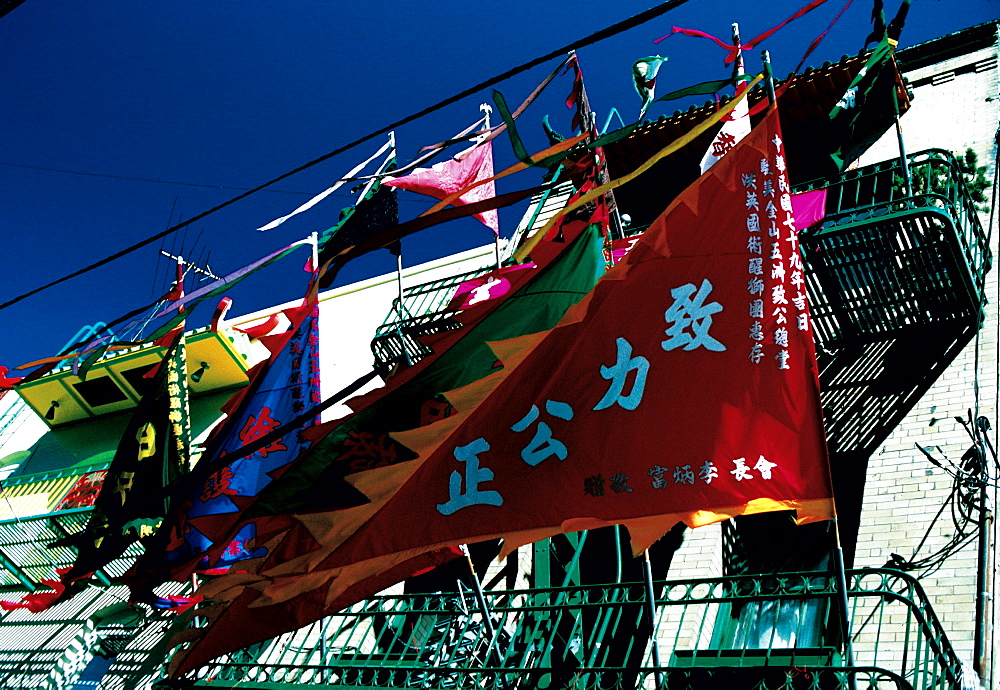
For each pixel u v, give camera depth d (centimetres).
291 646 1178
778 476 599
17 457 1889
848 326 1108
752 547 1036
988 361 998
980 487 884
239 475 1075
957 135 1214
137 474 1175
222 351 1664
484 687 938
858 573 789
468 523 670
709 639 943
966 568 845
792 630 909
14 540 1575
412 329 1235
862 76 1137
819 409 610
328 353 1617
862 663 831
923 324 1071
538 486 657
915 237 966
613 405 659
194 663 814
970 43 1330
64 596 1177
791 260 661
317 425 1046
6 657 1442
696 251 684
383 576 811
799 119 1266
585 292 826
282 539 790
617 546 945
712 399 634
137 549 1398
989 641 787
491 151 1300
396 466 725
